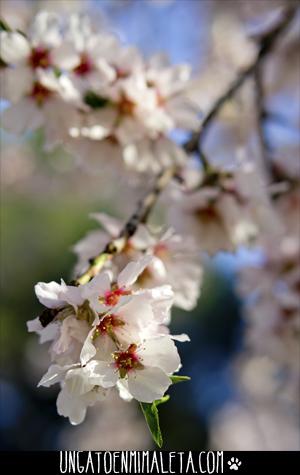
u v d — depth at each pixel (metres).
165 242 0.69
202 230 0.78
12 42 0.67
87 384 0.55
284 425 2.18
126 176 0.75
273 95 1.46
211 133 1.22
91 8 1.62
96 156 0.72
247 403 2.24
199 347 2.59
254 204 0.78
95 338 0.56
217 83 1.50
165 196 0.78
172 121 0.70
